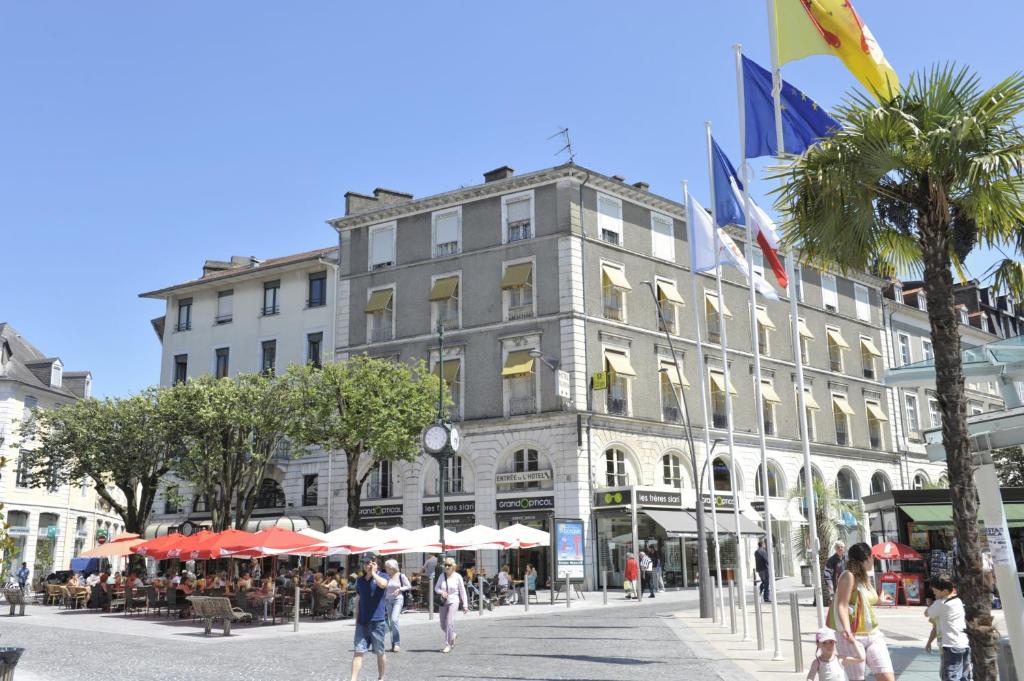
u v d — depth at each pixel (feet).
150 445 119.34
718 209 60.34
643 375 136.56
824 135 41.88
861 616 27.76
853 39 39.42
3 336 173.06
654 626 67.87
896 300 195.62
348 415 113.39
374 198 155.12
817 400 165.78
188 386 117.60
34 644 60.64
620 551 125.08
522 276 131.64
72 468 125.90
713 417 145.38
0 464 34.32
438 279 141.38
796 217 34.17
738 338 153.38
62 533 170.40
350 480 117.19
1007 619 27.27
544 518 125.49
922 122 31.07
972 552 28.14
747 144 49.29
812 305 170.60
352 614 88.74
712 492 71.61
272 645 60.44
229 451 116.88
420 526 134.31
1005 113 30.40
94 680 42.24
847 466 167.32
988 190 30.63
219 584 94.94
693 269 68.80
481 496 130.72
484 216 139.23
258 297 160.35
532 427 128.36
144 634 69.82
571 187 132.77
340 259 151.74
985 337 211.00
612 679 40.27
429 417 116.88
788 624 66.54
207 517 154.61
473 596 97.04
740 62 49.75
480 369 134.92
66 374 192.65
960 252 32.83
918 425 188.75
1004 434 28.25
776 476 154.30
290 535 82.28
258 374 122.01
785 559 149.59
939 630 32.17
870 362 180.96
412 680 41.73
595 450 126.52
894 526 90.33
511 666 45.98
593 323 130.93
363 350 145.59
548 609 93.91
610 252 136.56
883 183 32.58
